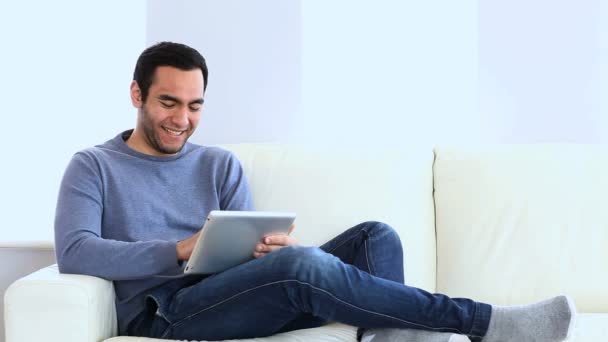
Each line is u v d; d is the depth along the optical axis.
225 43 2.52
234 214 1.55
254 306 1.57
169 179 1.93
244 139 2.53
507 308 1.57
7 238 2.49
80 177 1.81
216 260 1.66
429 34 2.58
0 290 2.41
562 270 2.04
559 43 2.47
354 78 2.57
